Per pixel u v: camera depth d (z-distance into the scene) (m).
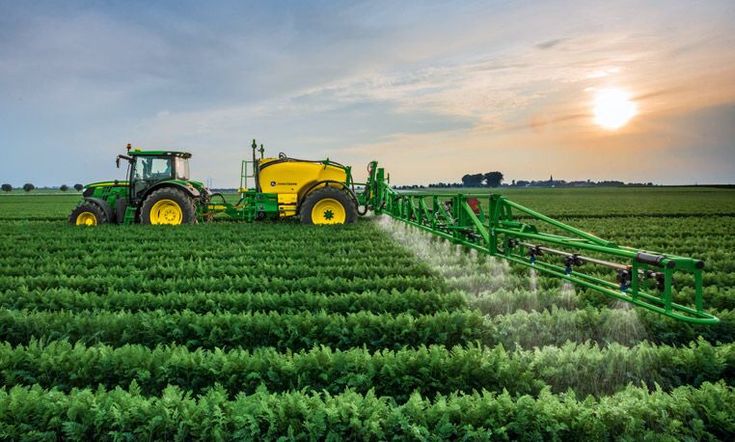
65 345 5.26
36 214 28.78
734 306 7.27
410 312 6.97
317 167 17.03
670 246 13.78
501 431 3.73
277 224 17.50
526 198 53.84
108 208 17.41
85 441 3.87
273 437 3.81
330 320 6.19
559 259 10.73
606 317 6.29
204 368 4.86
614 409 3.92
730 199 49.53
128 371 4.85
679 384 4.87
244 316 6.19
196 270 9.75
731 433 3.88
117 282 8.68
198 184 18.38
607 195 64.19
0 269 9.73
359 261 10.70
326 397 4.06
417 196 13.80
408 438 3.75
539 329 6.09
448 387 4.73
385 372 4.76
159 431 3.88
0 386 4.87
